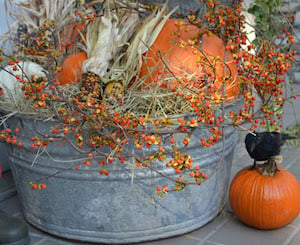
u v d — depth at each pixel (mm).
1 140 1986
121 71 1930
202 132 1787
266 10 2955
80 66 1935
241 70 1894
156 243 1940
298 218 2133
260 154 1968
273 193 1933
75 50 2119
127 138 1628
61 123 1680
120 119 1604
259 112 1898
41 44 1978
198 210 1993
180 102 1812
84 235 1935
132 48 1952
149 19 2062
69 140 1639
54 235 2012
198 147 1825
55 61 1797
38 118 1720
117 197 1829
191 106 1701
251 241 1928
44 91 1802
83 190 1833
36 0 2465
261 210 1938
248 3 3283
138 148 1612
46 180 1889
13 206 2330
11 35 2484
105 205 1849
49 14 2396
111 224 1888
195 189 1918
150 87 1792
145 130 1589
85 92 1746
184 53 1880
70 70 1933
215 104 1686
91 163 1765
